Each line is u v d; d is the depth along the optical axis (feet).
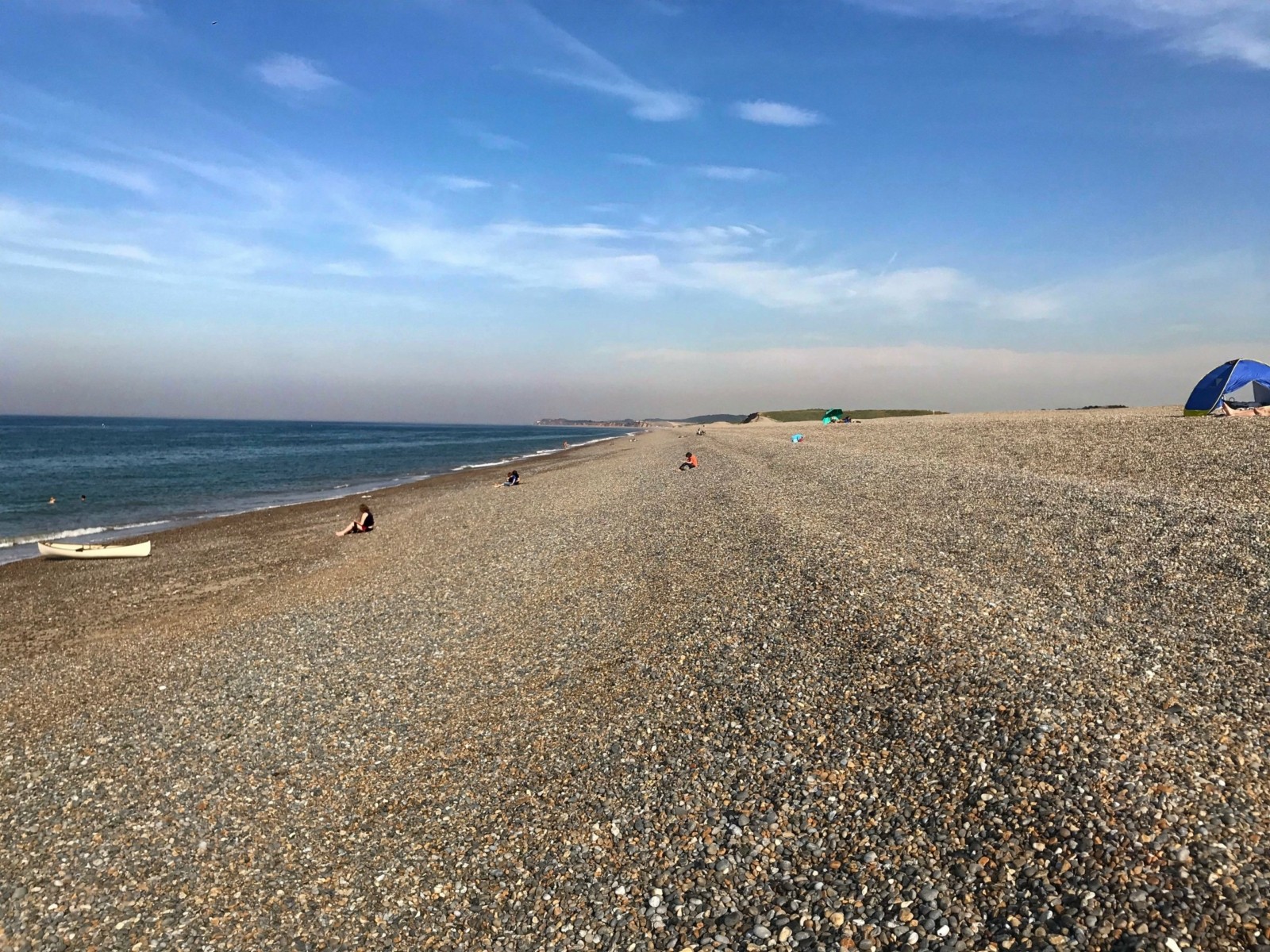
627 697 31.45
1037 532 46.26
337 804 25.38
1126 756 20.58
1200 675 25.18
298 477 172.65
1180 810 18.11
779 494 77.25
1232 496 50.72
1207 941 14.43
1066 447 84.23
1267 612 29.63
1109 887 16.24
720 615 39.06
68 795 26.61
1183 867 16.34
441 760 27.89
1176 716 22.54
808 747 24.88
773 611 37.93
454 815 24.20
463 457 263.08
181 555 73.20
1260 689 23.82
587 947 17.87
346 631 44.11
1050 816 18.88
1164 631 29.40
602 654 36.94
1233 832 17.15
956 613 32.99
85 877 21.91
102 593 58.44
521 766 26.86
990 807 19.85
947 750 22.77
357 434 584.81
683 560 52.75
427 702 33.19
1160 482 59.06
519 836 22.63
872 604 35.63
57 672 39.73
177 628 47.09
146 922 19.94
